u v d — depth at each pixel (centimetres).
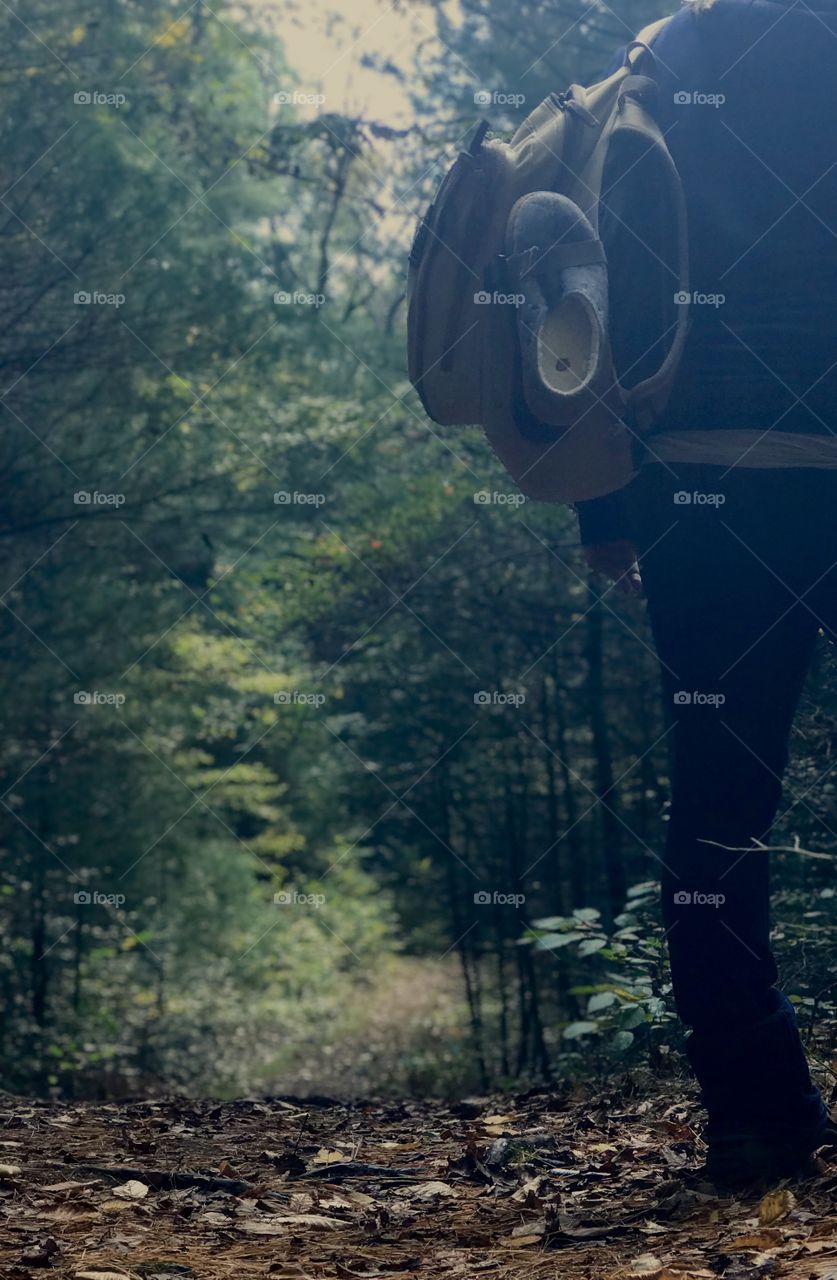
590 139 231
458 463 1102
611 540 262
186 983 1953
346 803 2008
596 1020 507
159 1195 291
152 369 1121
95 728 1241
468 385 235
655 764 1102
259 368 1177
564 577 1112
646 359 222
